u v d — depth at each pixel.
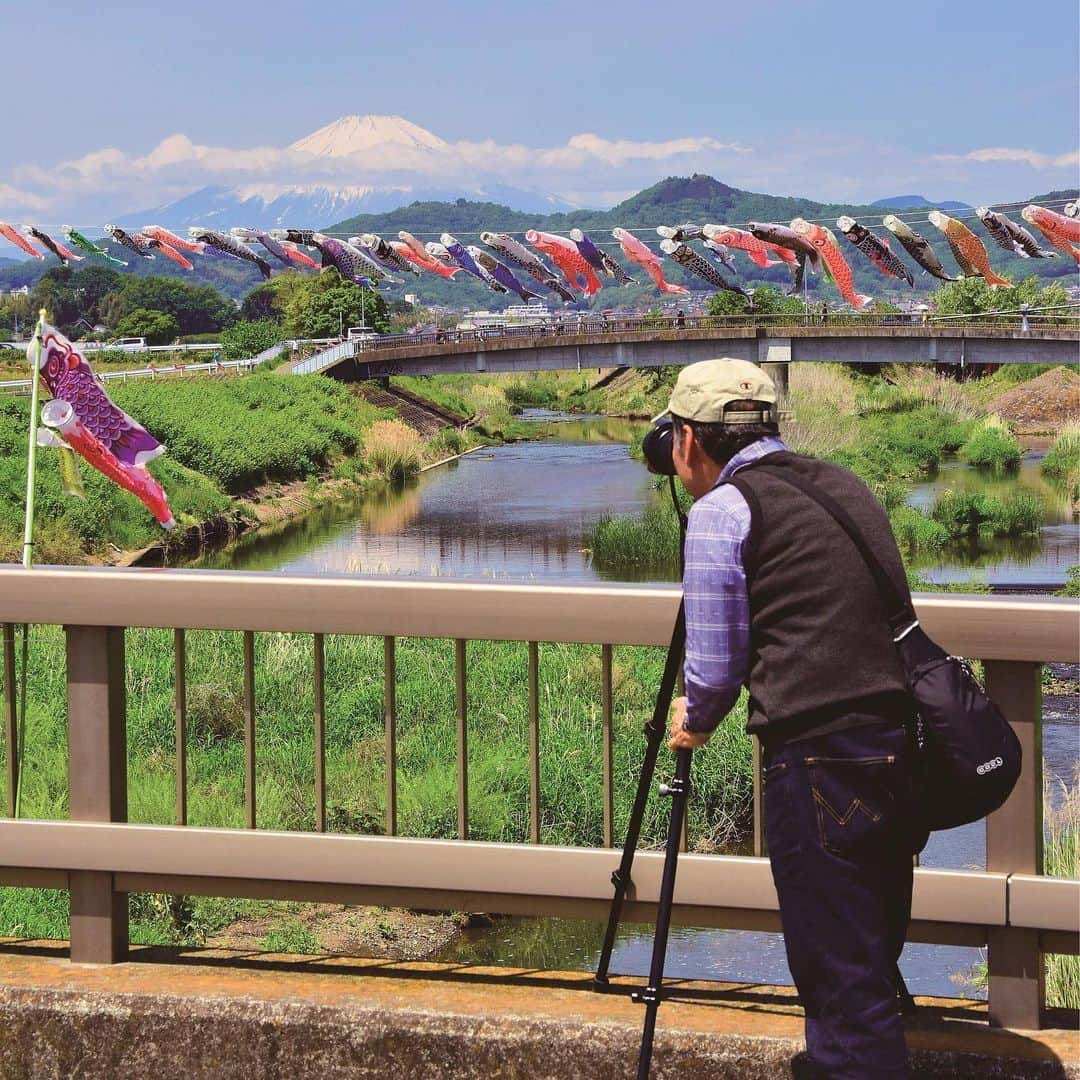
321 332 70.88
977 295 53.69
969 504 29.23
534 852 2.89
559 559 28.62
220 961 3.08
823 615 2.28
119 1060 2.89
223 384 48.84
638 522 30.16
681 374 2.50
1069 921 2.66
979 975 6.25
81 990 2.92
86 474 30.56
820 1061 2.34
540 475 44.72
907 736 2.29
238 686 9.90
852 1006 2.30
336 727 9.28
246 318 123.81
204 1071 2.86
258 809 7.55
